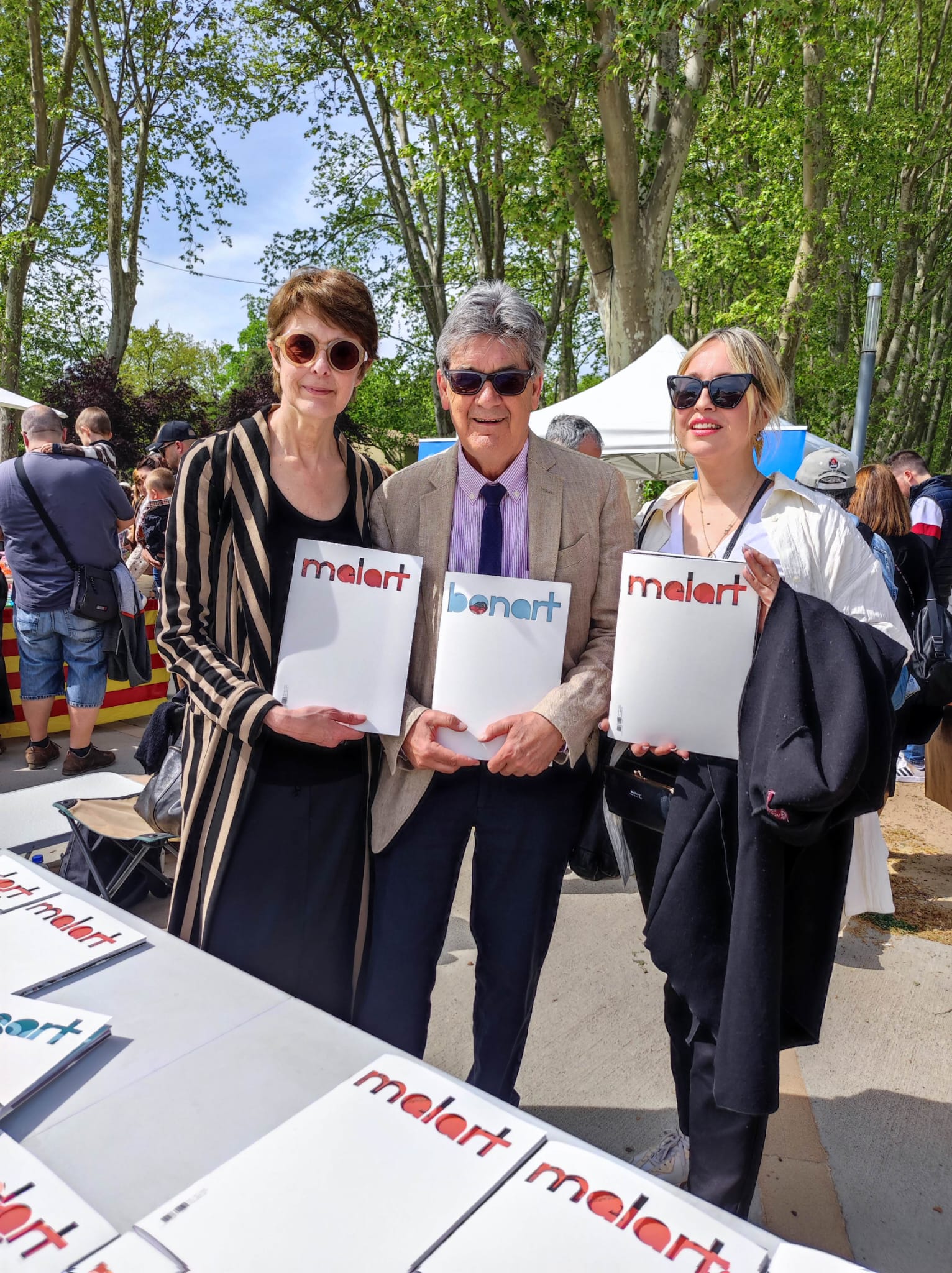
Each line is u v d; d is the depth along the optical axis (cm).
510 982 175
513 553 176
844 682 131
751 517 168
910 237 1806
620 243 922
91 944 111
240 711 151
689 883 151
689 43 920
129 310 1766
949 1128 217
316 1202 71
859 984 289
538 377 167
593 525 176
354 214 1861
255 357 2300
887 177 1599
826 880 146
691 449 170
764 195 1288
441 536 173
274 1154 76
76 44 1435
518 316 161
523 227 1029
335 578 161
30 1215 69
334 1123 80
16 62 1622
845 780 124
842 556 157
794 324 1253
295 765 164
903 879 379
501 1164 76
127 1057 90
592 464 182
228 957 162
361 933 178
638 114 995
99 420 525
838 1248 179
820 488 421
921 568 420
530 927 174
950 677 334
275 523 164
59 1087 85
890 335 1912
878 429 1959
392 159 1636
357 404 2169
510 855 174
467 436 166
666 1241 69
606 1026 258
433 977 177
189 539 159
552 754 160
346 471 176
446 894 177
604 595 178
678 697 152
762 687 136
